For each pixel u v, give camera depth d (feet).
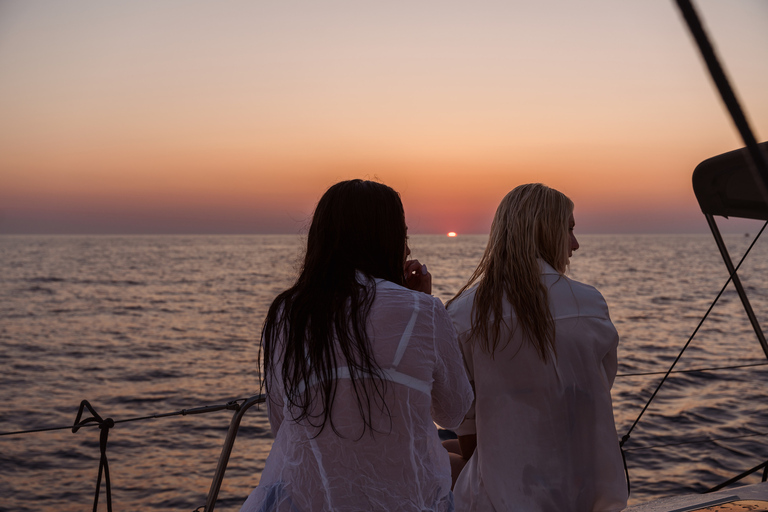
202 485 27.76
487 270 5.69
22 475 29.37
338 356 3.82
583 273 202.28
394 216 4.24
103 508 25.50
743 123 1.38
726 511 4.95
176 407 45.68
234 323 98.73
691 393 38.78
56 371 59.26
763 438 28.86
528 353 5.35
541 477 5.27
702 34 1.41
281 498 3.83
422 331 3.90
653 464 25.73
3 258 346.13
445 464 4.04
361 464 3.74
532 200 5.63
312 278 4.08
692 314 96.32
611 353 5.57
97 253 437.17
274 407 4.20
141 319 103.71
